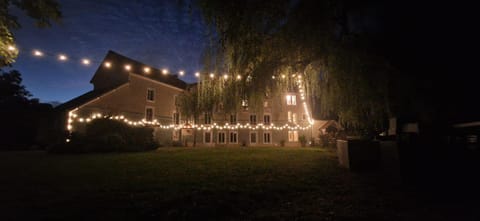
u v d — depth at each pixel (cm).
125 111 2077
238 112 819
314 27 584
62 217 286
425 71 567
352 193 393
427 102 562
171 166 722
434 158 468
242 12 573
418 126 520
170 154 1209
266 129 2767
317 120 2809
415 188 418
